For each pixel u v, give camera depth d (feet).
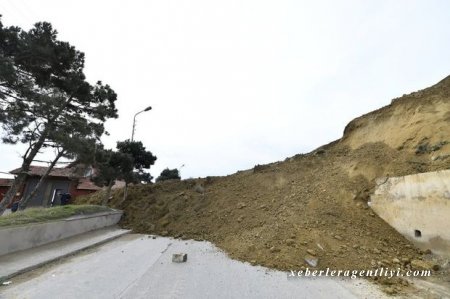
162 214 47.70
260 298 16.26
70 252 26.53
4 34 44.19
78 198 72.69
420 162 30.99
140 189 58.80
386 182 30.22
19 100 45.29
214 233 36.35
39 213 33.45
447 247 22.61
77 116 53.06
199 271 21.45
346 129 54.34
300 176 45.52
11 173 60.90
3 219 28.55
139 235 40.42
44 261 22.82
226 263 23.93
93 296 16.12
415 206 25.99
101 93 56.34
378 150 39.14
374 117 48.75
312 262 22.35
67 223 33.53
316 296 16.72
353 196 33.35
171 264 23.47
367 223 29.14
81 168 53.98
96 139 52.08
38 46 46.42
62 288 17.39
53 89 49.80
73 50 51.72
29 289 17.19
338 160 45.03
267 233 28.89
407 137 36.91
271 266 22.57
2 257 22.99
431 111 37.58
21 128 43.88
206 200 47.65
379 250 24.39
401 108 43.83
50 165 50.88
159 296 16.26
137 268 22.12
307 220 29.84
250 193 45.42
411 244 25.96
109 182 54.08
